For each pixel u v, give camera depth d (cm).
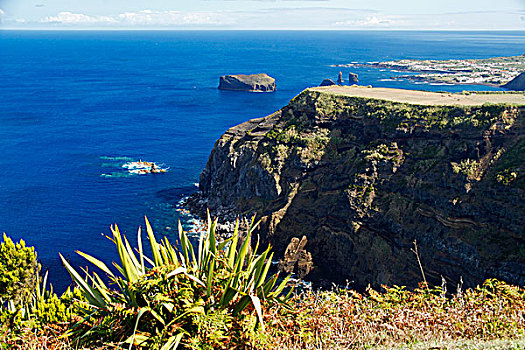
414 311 1009
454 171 4669
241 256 1014
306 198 5538
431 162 4900
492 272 4081
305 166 5662
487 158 4706
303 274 5109
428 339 904
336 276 5047
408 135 5269
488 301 1072
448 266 4369
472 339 924
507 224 4181
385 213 4847
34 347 924
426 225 4609
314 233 5300
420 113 5369
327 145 5769
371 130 5616
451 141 4975
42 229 5562
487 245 4197
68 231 5538
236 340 896
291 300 1045
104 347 854
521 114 4894
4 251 1187
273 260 5359
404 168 5094
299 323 975
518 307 1053
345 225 5072
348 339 918
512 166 4447
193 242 5441
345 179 5406
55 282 4359
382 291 4538
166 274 906
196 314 889
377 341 941
